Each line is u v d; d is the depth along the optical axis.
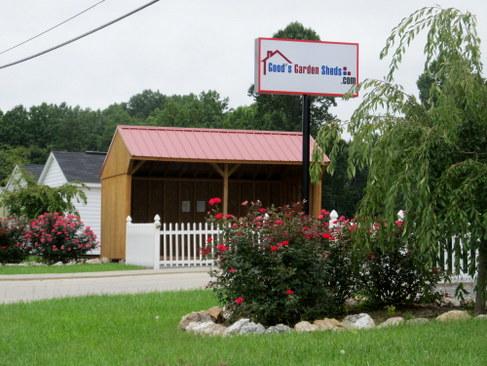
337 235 12.10
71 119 95.56
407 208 10.38
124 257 25.77
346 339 9.12
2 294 16.58
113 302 14.00
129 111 131.00
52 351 9.43
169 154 24.97
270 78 19.22
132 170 25.36
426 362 7.77
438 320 10.60
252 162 25.69
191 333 10.41
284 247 10.98
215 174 29.27
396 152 10.66
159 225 22.84
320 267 11.21
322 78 19.44
